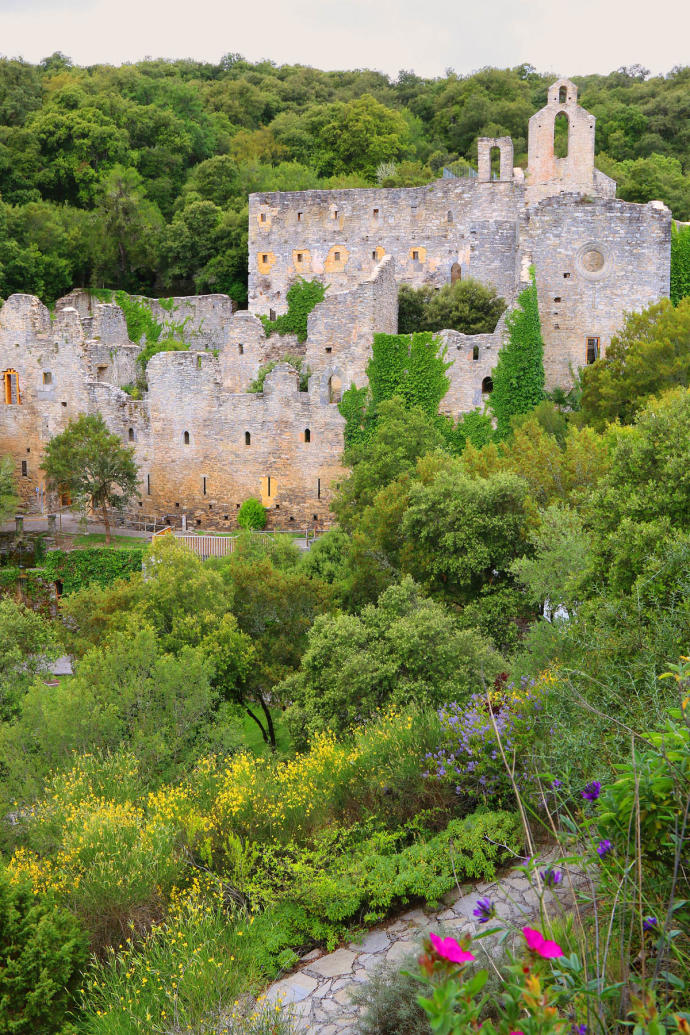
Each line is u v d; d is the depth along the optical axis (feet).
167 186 340.39
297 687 95.86
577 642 61.72
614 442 133.59
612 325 211.61
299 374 224.12
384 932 54.65
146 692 94.84
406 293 231.71
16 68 388.78
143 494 227.40
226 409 217.77
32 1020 51.67
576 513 100.68
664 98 389.19
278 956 54.29
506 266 241.14
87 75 417.49
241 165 342.64
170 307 275.39
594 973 35.01
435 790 62.28
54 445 207.00
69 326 234.99
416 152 376.68
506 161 249.75
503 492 110.32
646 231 210.18
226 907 59.41
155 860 61.21
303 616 123.44
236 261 284.00
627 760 40.78
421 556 114.32
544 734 57.82
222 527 220.02
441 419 204.03
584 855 39.60
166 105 383.04
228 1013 48.34
